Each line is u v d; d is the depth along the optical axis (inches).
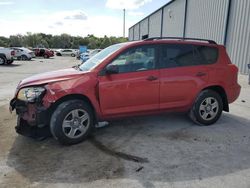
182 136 198.5
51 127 176.4
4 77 558.6
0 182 135.3
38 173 144.1
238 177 141.0
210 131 209.8
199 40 223.9
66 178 139.0
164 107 204.1
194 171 146.6
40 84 173.5
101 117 188.5
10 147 178.2
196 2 762.2
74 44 3646.7
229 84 224.5
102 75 184.9
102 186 131.6
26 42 3417.8
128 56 192.2
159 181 136.3
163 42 203.9
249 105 300.8
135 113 197.0
